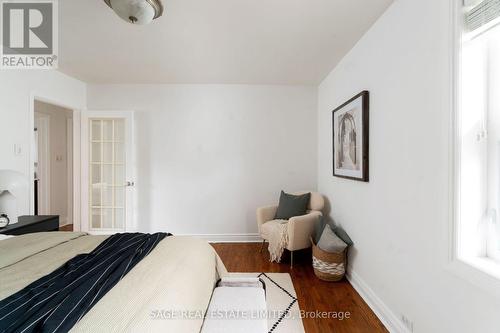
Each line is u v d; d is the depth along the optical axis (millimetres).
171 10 1770
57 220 2297
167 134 3498
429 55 1331
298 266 2684
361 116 2072
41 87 2729
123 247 1427
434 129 1304
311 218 2697
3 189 1896
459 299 1156
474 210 1155
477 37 1123
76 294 913
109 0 1542
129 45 2328
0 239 1525
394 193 1664
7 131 2324
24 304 853
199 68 2914
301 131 3529
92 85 3463
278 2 1683
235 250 3180
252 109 3506
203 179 3525
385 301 1767
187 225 3531
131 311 833
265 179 3535
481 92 1148
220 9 1760
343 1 1670
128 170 3389
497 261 1108
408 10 1504
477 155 1152
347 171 2393
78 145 3393
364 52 2096
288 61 2686
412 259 1483
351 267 2334
